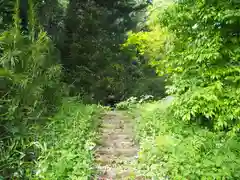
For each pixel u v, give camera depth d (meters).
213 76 3.80
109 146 4.63
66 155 3.52
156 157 3.78
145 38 7.64
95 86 9.55
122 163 3.98
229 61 3.95
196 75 4.26
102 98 9.65
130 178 3.53
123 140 4.89
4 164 3.22
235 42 3.87
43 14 8.02
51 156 3.54
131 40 7.93
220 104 3.72
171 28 4.45
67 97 6.36
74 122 4.88
